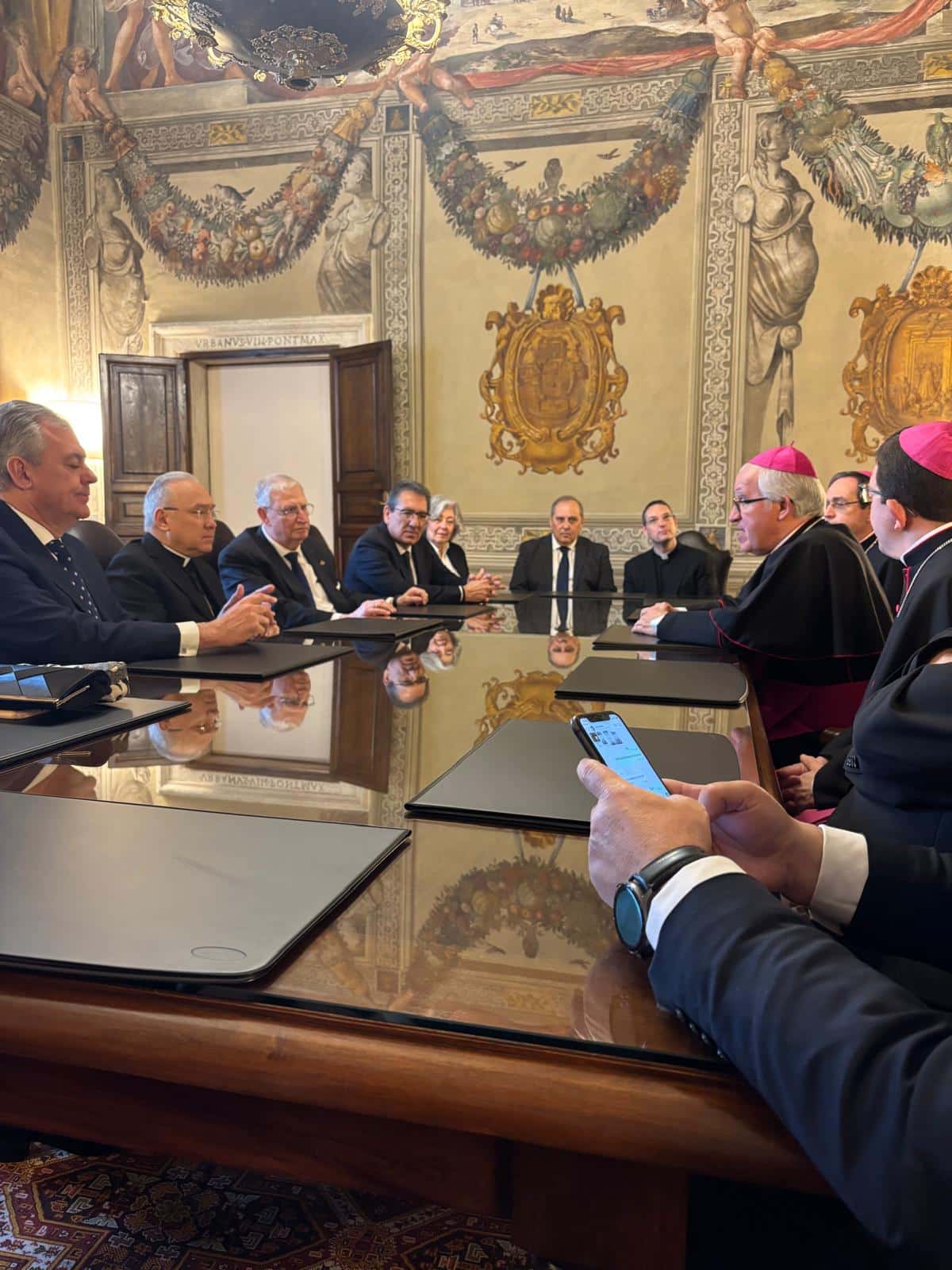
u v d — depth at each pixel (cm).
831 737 238
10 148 835
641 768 79
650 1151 50
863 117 727
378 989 61
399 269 823
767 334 757
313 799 104
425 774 117
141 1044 58
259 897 74
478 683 193
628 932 62
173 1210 167
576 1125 52
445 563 626
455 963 65
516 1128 52
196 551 347
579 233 786
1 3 828
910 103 718
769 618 240
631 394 788
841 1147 45
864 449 747
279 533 420
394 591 504
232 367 909
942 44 708
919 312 728
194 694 180
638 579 688
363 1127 59
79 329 898
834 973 51
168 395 875
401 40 504
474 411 820
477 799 103
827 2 726
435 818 99
